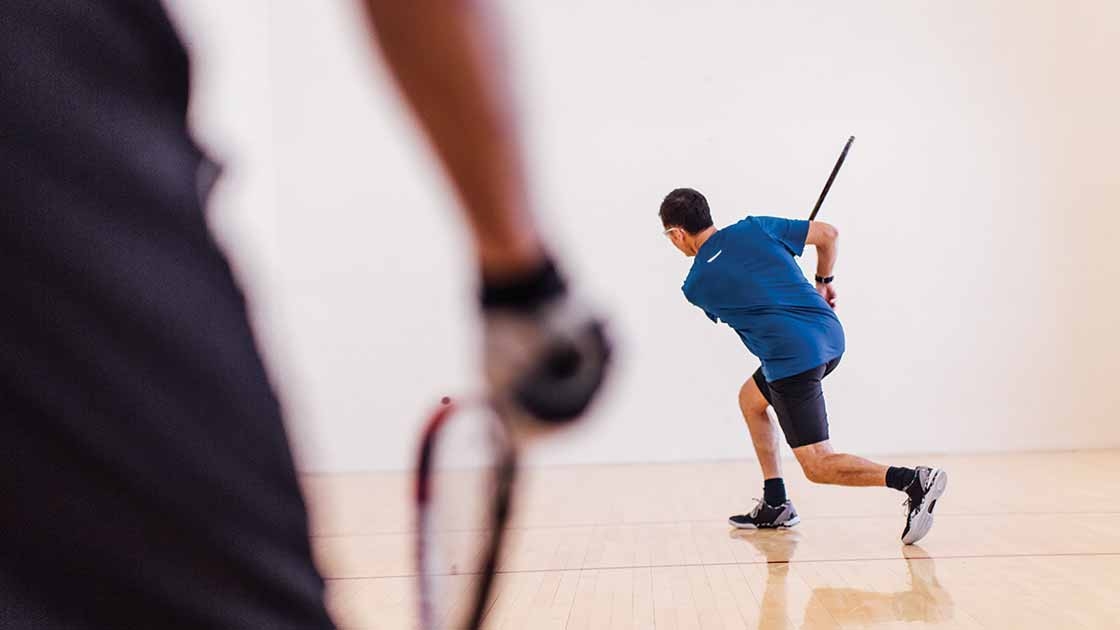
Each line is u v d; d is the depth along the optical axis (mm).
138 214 375
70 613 377
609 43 6750
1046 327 6504
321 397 6824
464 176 316
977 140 6590
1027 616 2316
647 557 3244
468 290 359
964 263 6562
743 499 4727
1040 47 6570
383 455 6793
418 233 6840
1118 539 3312
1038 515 3881
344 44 6910
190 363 378
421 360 6812
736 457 6535
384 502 5098
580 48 6758
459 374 6781
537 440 377
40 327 363
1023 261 6531
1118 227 6504
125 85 378
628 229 6680
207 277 390
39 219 362
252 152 6688
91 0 372
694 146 6723
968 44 6613
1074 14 6562
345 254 6867
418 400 6789
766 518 3797
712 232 3611
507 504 378
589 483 5488
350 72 6902
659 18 6742
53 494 371
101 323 367
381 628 2361
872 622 2301
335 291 6859
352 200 6875
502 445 376
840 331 3498
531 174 320
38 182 362
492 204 324
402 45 291
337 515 4598
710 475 5773
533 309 356
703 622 2357
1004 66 6594
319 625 413
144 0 382
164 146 387
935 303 6555
